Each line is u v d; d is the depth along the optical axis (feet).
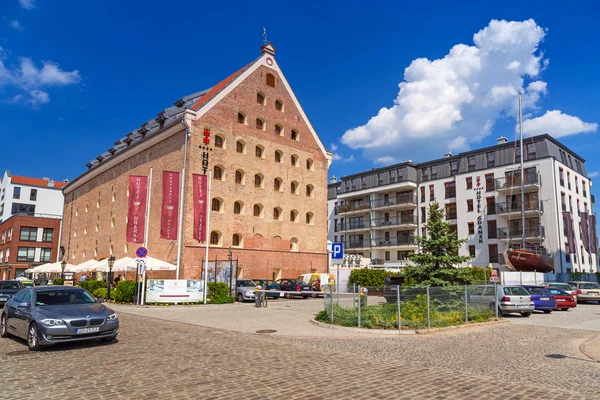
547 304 76.64
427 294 53.47
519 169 159.94
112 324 38.40
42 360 32.22
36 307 38.99
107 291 96.58
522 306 68.85
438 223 69.15
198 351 35.81
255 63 132.16
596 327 55.93
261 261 124.57
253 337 44.88
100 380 26.09
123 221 143.54
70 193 199.31
